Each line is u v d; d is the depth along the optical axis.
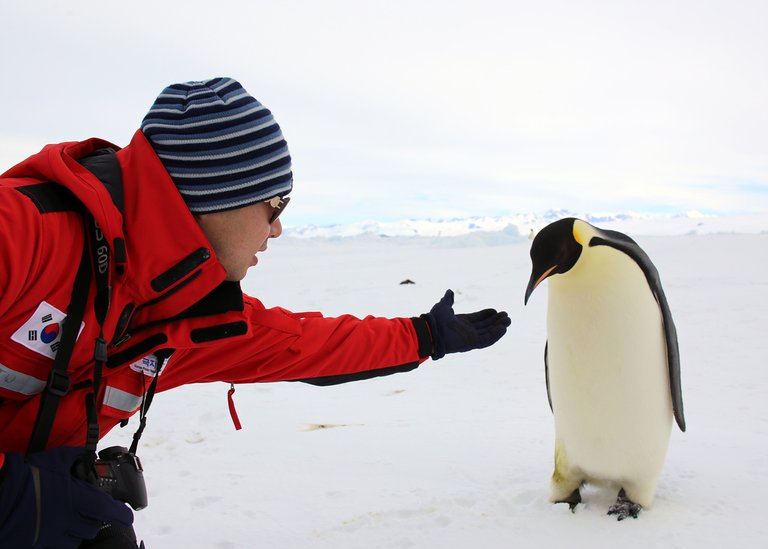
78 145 1.48
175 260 1.35
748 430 3.75
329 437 3.91
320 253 41.50
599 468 2.51
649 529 2.32
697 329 8.27
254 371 1.77
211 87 1.41
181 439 4.03
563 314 2.42
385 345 1.80
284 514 2.67
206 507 2.82
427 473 3.14
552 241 2.27
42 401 1.27
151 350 1.42
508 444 3.57
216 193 1.37
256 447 3.75
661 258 21.25
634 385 2.37
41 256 1.22
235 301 1.46
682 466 3.01
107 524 1.33
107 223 1.26
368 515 2.58
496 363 6.81
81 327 1.31
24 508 1.16
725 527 2.28
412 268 23.69
